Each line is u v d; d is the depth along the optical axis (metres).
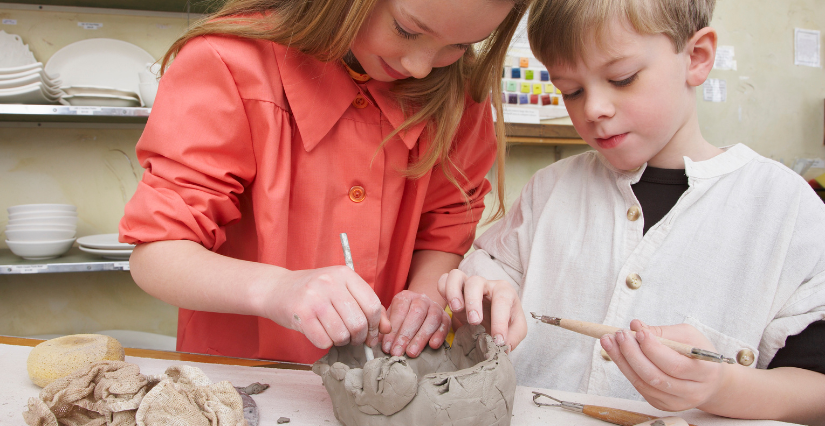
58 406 0.62
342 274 0.66
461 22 0.65
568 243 0.96
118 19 2.21
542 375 0.94
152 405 0.60
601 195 0.96
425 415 0.56
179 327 1.07
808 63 2.66
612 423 0.63
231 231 1.00
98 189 2.25
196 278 0.73
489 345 0.66
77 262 1.91
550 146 2.55
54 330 2.23
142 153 0.82
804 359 0.72
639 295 0.85
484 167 1.14
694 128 0.88
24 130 2.17
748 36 2.60
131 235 0.77
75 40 2.18
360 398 0.58
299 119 0.85
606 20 0.71
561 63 0.79
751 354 0.75
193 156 0.78
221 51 0.79
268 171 0.84
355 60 0.91
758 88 2.62
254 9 0.87
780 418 0.67
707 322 0.82
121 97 1.93
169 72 0.80
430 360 0.74
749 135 2.63
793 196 0.80
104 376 0.65
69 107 1.84
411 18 0.66
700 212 0.85
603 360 0.86
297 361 0.98
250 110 0.82
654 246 0.86
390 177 0.96
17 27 2.12
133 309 2.30
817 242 0.76
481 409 0.57
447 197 1.12
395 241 1.05
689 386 0.59
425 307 0.78
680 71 0.77
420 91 0.91
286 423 0.63
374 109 0.92
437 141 0.94
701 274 0.83
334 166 0.92
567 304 0.94
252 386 0.72
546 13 0.78
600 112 0.76
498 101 0.98
